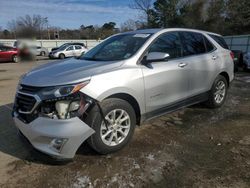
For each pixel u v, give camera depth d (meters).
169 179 3.07
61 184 3.02
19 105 3.42
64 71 3.53
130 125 3.76
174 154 3.65
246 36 21.00
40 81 3.28
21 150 3.83
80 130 3.13
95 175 3.17
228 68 5.72
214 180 3.04
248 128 4.58
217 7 34.50
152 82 3.96
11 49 21.52
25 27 20.62
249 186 2.93
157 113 4.21
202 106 5.80
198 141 4.07
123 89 3.55
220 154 3.65
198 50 5.05
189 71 4.64
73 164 3.41
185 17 37.03
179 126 4.68
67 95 3.09
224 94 5.79
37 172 3.26
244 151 3.73
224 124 4.78
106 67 3.61
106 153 3.58
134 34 4.54
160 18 40.19
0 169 3.33
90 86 3.24
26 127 3.24
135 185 2.97
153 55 3.90
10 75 12.13
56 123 3.07
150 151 3.74
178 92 4.50
